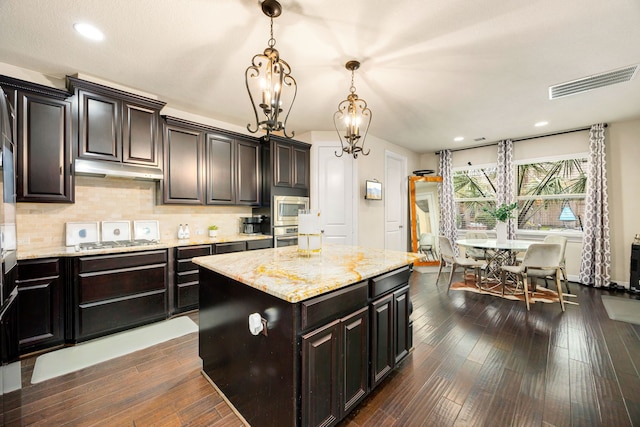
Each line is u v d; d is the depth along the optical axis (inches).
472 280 178.1
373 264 70.2
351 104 88.6
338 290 55.1
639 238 152.3
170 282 114.5
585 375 74.4
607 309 124.2
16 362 63.2
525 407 62.7
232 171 148.9
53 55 88.9
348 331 57.5
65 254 90.2
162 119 122.5
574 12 70.7
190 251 120.4
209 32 78.4
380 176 197.2
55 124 94.1
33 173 90.0
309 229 80.8
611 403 63.4
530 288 157.2
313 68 98.2
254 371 56.1
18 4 66.3
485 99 125.6
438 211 230.5
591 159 163.9
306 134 179.6
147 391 68.6
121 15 71.0
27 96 89.4
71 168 97.2
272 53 63.0
